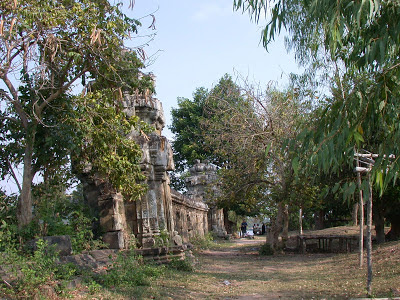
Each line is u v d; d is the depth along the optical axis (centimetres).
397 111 444
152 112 1198
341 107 441
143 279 805
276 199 1655
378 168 421
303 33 677
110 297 633
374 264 1062
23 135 872
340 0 429
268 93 1703
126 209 1140
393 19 443
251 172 1689
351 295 736
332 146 406
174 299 702
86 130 872
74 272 690
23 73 820
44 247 658
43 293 562
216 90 2155
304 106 1510
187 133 3206
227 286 891
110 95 885
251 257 1625
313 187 1559
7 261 608
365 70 554
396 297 672
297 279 999
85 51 824
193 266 1176
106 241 1048
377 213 1686
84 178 1090
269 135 1597
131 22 873
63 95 855
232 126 1727
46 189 936
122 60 876
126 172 939
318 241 1873
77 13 794
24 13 734
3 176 922
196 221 2180
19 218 786
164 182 1255
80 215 978
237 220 3897
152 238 1116
